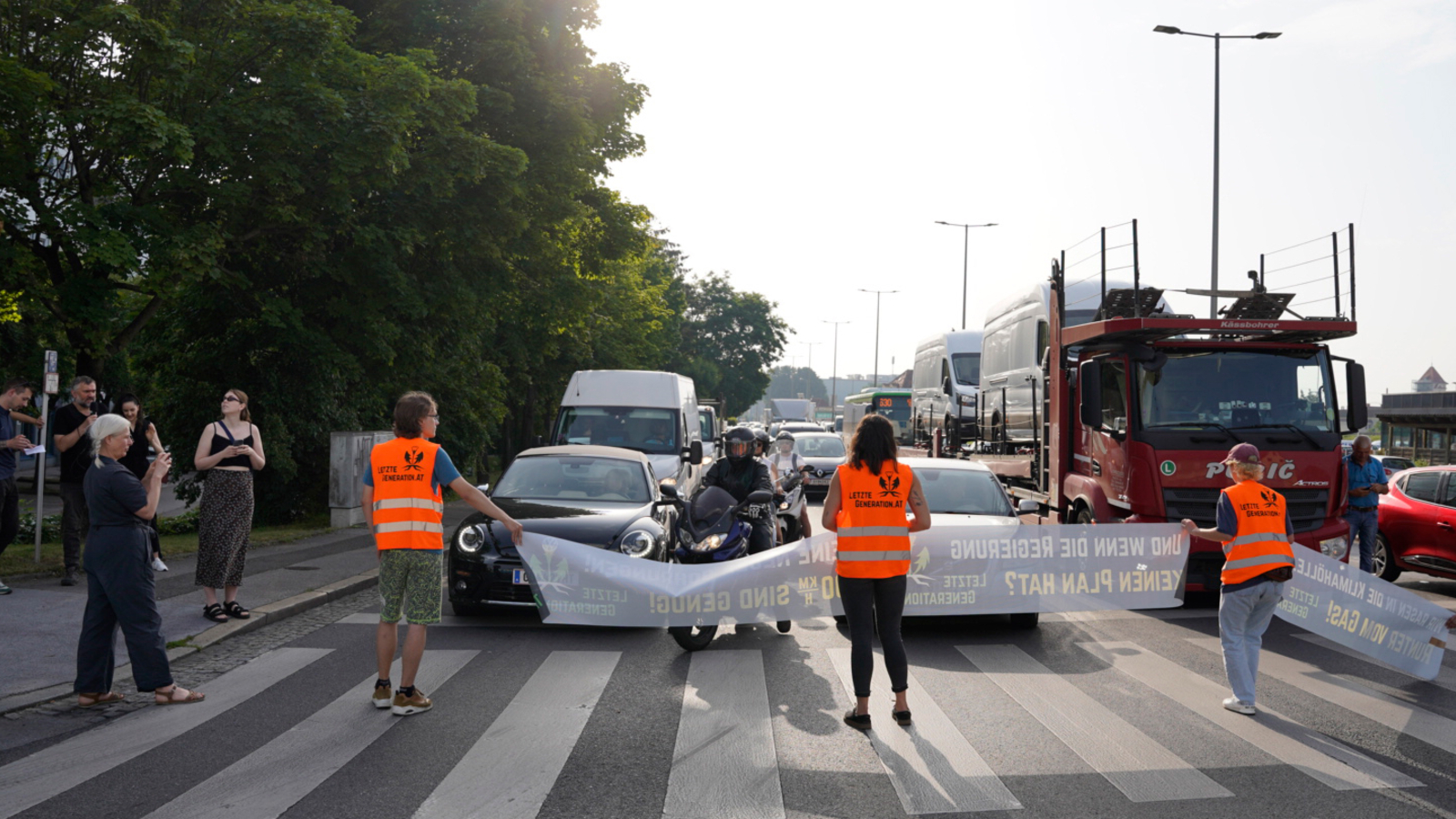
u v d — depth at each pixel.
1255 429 10.93
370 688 7.00
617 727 6.07
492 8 21.25
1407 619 7.46
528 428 39.56
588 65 24.02
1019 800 4.84
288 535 16.44
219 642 8.43
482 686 7.08
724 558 8.50
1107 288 13.60
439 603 6.45
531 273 25.42
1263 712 6.55
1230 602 6.60
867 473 6.18
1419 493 13.09
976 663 7.99
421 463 6.45
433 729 5.99
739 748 5.65
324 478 21.12
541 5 22.72
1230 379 11.10
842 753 5.56
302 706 6.49
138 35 12.86
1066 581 8.52
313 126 15.19
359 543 15.23
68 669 7.07
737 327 86.56
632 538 9.70
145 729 5.95
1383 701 6.87
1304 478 10.86
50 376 11.73
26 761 5.34
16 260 13.68
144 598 6.48
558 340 35.53
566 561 7.77
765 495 8.73
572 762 5.39
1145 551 8.61
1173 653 8.42
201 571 8.96
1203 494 10.82
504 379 29.30
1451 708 6.68
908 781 5.11
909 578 8.46
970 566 8.51
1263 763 5.45
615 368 43.47
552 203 21.72
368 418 23.17
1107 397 11.65
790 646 8.62
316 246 17.31
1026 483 15.43
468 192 19.14
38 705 6.41
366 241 17.17
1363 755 5.60
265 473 20.38
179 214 15.41
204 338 20.19
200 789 4.91
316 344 18.45
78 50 13.05
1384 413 49.94
